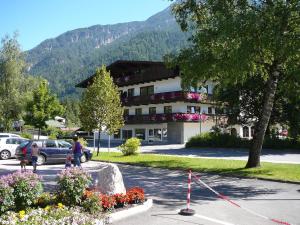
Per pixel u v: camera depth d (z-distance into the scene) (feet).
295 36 50.90
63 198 32.32
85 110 103.45
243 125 134.92
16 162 86.94
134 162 81.51
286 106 117.80
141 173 65.82
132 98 190.60
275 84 63.62
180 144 157.28
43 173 65.51
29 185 30.81
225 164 72.84
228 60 56.24
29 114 197.57
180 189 48.75
